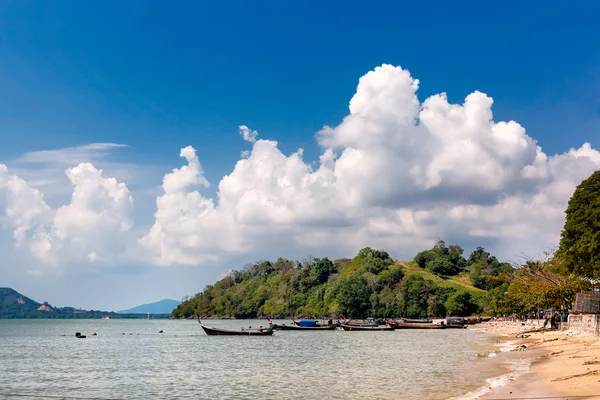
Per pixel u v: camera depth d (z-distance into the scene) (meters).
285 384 45.56
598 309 74.38
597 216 70.75
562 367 41.97
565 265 77.75
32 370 61.44
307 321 156.75
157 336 143.88
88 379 52.50
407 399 35.06
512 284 146.50
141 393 42.91
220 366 62.44
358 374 50.88
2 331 190.00
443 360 60.81
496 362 53.47
